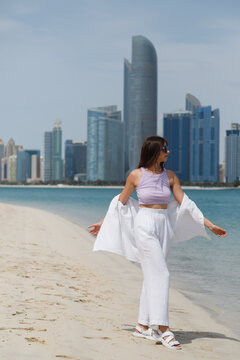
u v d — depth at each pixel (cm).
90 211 3525
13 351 346
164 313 419
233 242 1456
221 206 5709
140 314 442
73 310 515
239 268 971
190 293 721
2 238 1233
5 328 409
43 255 987
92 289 668
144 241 425
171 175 445
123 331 448
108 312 530
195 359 383
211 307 627
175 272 920
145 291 441
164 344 416
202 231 446
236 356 404
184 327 512
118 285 729
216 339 464
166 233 436
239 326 532
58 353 351
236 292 730
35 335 395
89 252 1137
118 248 450
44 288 626
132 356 368
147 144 436
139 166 445
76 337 402
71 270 827
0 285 616
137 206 450
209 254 1179
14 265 804
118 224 450
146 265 427
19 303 521
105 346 387
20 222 1908
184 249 1280
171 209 450
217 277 863
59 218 2416
